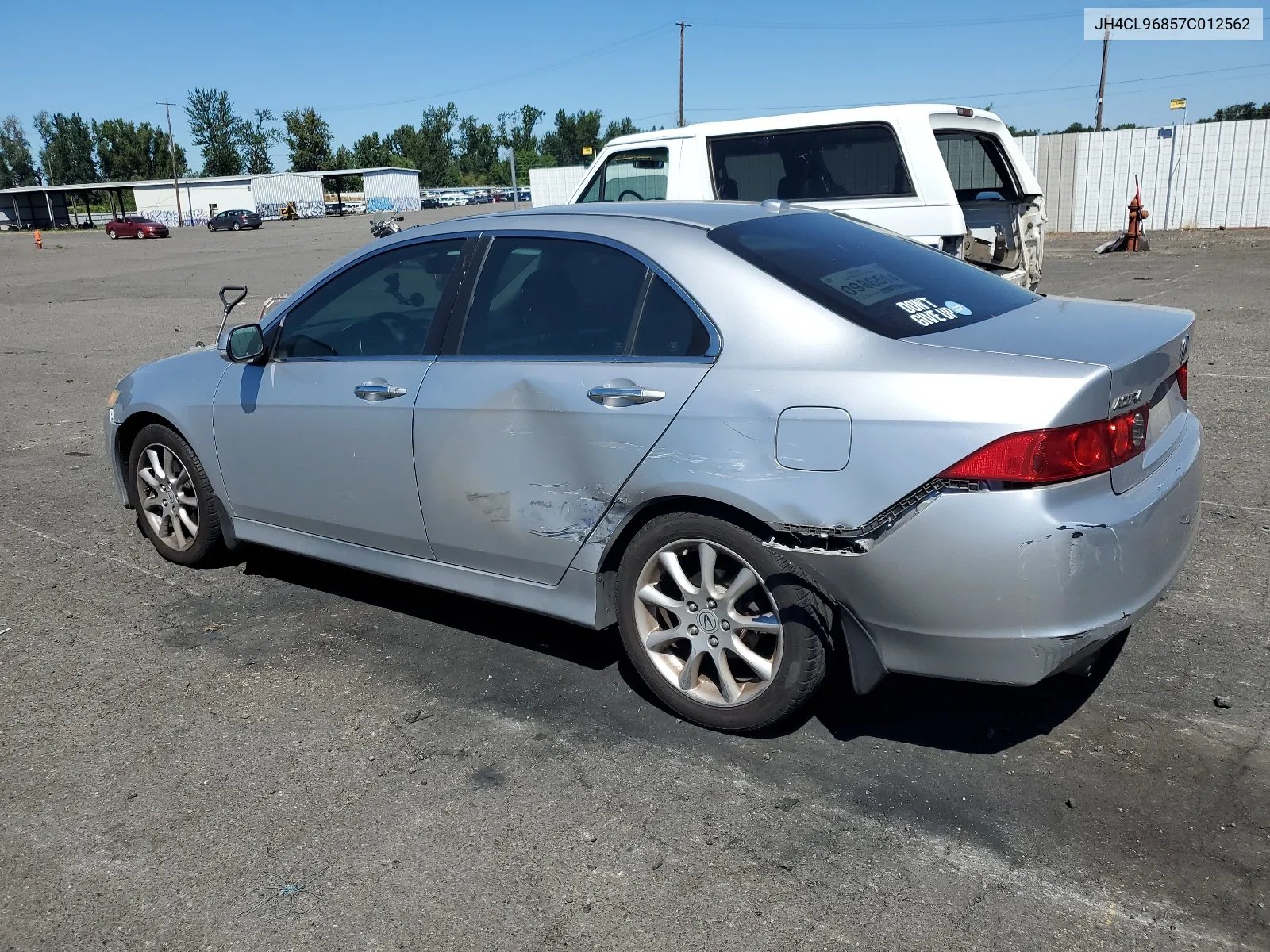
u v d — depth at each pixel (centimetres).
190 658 406
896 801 297
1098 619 279
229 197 7981
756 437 302
